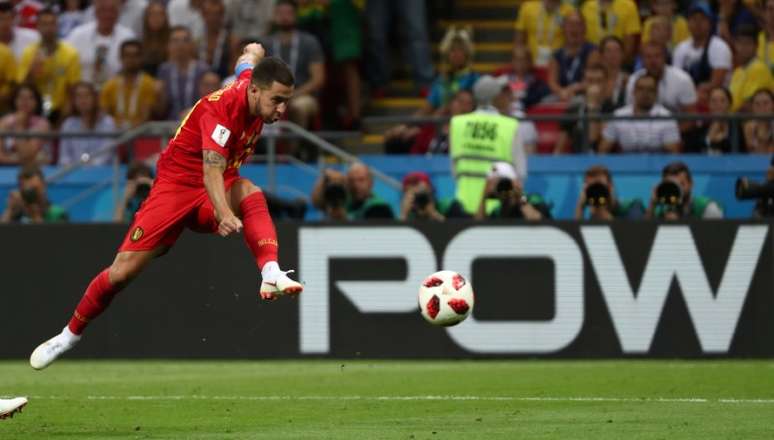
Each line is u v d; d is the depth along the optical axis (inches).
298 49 2287.2
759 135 2070.6
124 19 2453.2
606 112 2159.2
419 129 2190.0
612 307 1734.7
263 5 2375.7
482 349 1747.0
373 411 1216.2
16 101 2265.0
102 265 1766.7
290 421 1141.7
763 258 1724.9
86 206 2121.1
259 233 1064.8
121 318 1770.4
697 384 1440.7
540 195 2044.8
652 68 2155.5
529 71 2303.2
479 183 1936.5
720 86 2209.6
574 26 2284.7
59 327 1771.7
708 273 1728.6
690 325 1731.1
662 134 2080.5
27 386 1467.8
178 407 1254.9
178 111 2283.5
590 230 1737.2
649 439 1014.4
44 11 2320.4
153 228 1090.7
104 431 1074.7
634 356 1733.5
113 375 1589.6
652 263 1732.3
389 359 1750.7
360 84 2471.7
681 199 1844.2
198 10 2428.6
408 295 1750.7
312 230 1758.1
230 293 1760.6
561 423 1114.7
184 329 1764.3
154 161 2065.7
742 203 2047.2
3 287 1776.6
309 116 2253.9
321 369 1648.6
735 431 1059.3
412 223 1749.5
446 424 1113.4
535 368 1636.3
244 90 1057.5
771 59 2231.8
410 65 2481.5
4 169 2154.3
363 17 2442.2
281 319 1758.1
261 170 2111.2
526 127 2118.6
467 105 2129.7
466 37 2309.3
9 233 1775.3
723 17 2288.4
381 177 2018.9
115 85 2272.4
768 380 1475.1
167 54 2404.0
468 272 1748.3
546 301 1740.9
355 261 1754.4
